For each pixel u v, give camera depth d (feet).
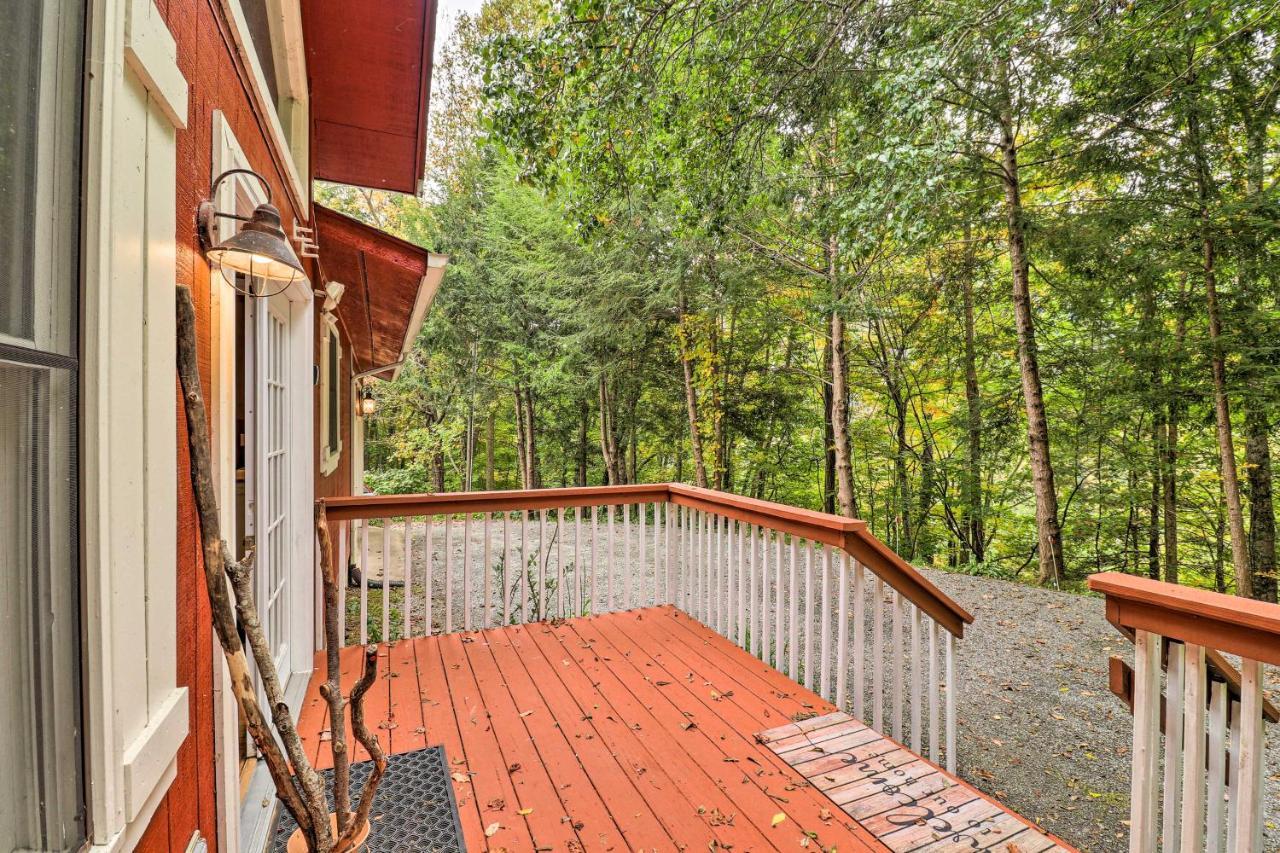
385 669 10.43
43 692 2.25
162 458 3.20
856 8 13.85
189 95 3.99
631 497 13.56
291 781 3.54
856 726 8.68
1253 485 24.90
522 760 7.75
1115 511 31.01
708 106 14.92
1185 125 18.67
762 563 10.96
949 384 34.24
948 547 39.09
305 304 9.96
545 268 36.91
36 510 2.24
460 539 29.94
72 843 2.35
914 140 13.25
